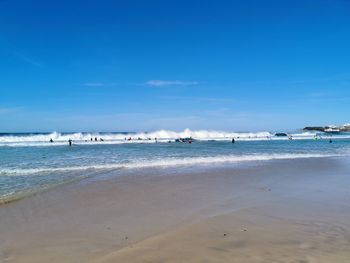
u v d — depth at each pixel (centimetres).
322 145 4547
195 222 727
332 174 1540
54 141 5641
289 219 746
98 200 973
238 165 1877
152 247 561
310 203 920
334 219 745
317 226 685
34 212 834
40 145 4469
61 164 1914
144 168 1723
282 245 561
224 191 1115
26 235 650
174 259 501
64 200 969
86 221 754
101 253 543
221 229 666
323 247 548
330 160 2225
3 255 545
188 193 1080
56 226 713
